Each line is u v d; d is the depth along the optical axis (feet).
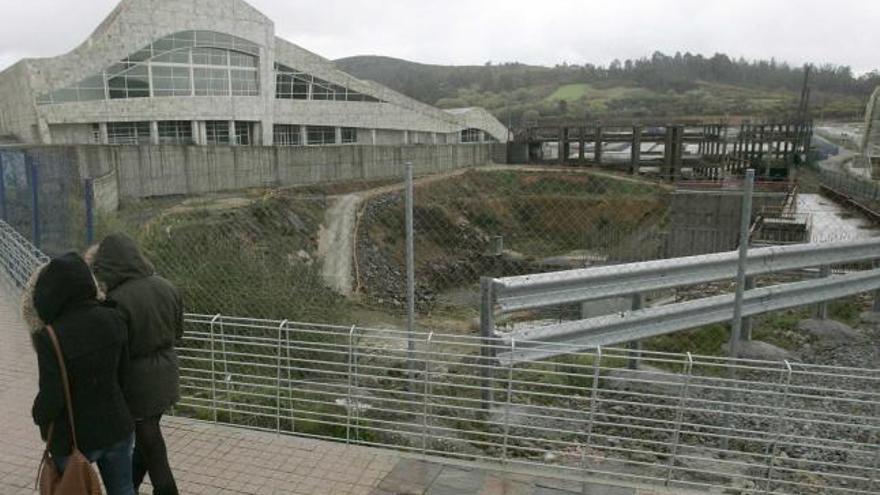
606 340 20.04
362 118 175.01
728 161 173.17
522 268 71.56
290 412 17.42
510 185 110.93
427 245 92.58
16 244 29.27
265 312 26.61
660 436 18.26
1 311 26.99
